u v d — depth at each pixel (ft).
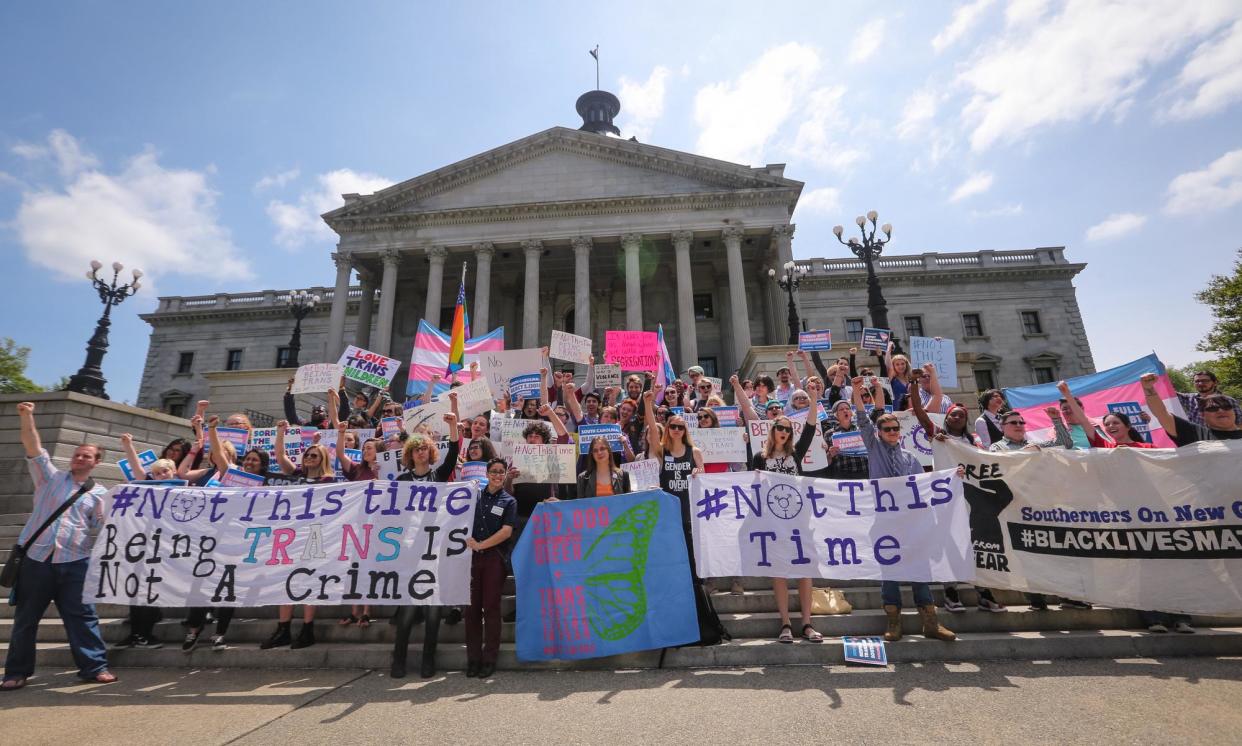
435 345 51.83
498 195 112.06
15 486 32.50
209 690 17.13
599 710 14.32
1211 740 11.51
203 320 143.43
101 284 52.29
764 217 106.11
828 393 34.63
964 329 129.08
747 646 17.93
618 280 123.65
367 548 19.48
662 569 18.81
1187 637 17.29
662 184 110.73
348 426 38.11
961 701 14.01
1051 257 132.57
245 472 24.50
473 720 13.96
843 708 13.83
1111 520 18.62
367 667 19.13
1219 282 104.42
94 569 19.76
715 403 33.35
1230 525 17.51
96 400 35.83
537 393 33.94
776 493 20.08
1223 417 19.47
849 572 18.80
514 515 19.29
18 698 16.74
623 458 26.14
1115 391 39.17
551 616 18.43
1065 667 16.28
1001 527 19.76
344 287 107.14
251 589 19.53
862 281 131.64
